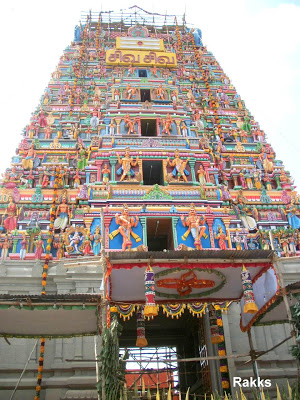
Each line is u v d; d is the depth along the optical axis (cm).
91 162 2384
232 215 2328
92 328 1420
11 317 1333
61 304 1202
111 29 4028
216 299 1536
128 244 1950
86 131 2791
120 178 2289
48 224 2178
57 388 1550
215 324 1617
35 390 1553
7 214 2230
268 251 1265
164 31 4162
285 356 1702
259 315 1379
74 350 1628
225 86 3444
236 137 2944
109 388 1111
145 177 2578
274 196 2527
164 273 1330
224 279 1422
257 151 2823
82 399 1505
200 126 2936
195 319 2111
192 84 3391
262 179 2656
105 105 2895
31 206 2272
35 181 2470
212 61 3747
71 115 2936
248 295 1237
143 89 2930
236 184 2619
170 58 3447
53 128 2817
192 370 2298
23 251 2011
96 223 2048
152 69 3281
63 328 1420
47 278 1783
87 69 3400
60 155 2614
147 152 2392
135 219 2038
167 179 2295
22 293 1748
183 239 2022
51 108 2986
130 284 1406
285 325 1775
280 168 2717
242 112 3186
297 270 1905
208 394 1789
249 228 2295
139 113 2658
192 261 1262
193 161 2391
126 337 2327
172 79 3180
